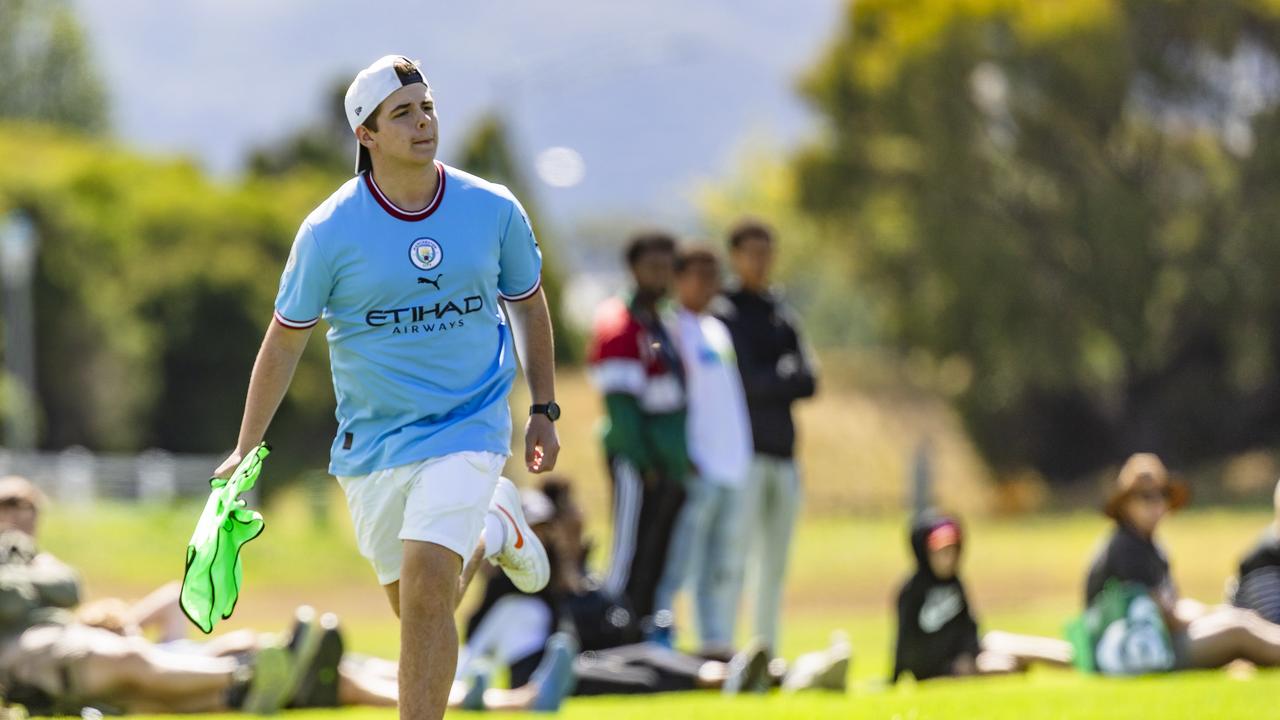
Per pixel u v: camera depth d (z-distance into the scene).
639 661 30.73
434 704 16.73
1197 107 158.62
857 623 59.03
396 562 18.20
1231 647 31.78
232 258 178.75
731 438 35.69
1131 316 157.25
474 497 17.27
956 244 157.62
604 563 71.00
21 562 26.95
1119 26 155.12
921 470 76.00
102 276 164.88
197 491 113.62
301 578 83.88
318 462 173.88
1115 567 32.31
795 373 36.66
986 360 160.62
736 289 37.16
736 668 29.48
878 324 177.75
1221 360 162.62
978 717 23.56
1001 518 133.50
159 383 171.88
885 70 161.88
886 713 24.17
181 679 25.95
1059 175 161.00
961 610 32.91
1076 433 166.12
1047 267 159.75
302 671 26.28
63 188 163.25
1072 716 23.44
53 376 158.62
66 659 25.84
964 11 158.12
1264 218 153.50
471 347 17.78
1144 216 154.25
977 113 161.88
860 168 165.75
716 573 35.84
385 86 17.19
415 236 17.39
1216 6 153.88
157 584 78.31
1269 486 152.38
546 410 18.41
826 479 145.88
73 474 105.56
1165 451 165.12
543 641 30.20
